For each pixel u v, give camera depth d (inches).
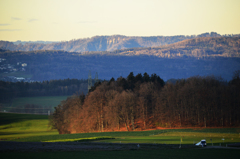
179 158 6082.7
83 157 6067.9
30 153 6314.0
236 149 7047.2
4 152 6353.3
